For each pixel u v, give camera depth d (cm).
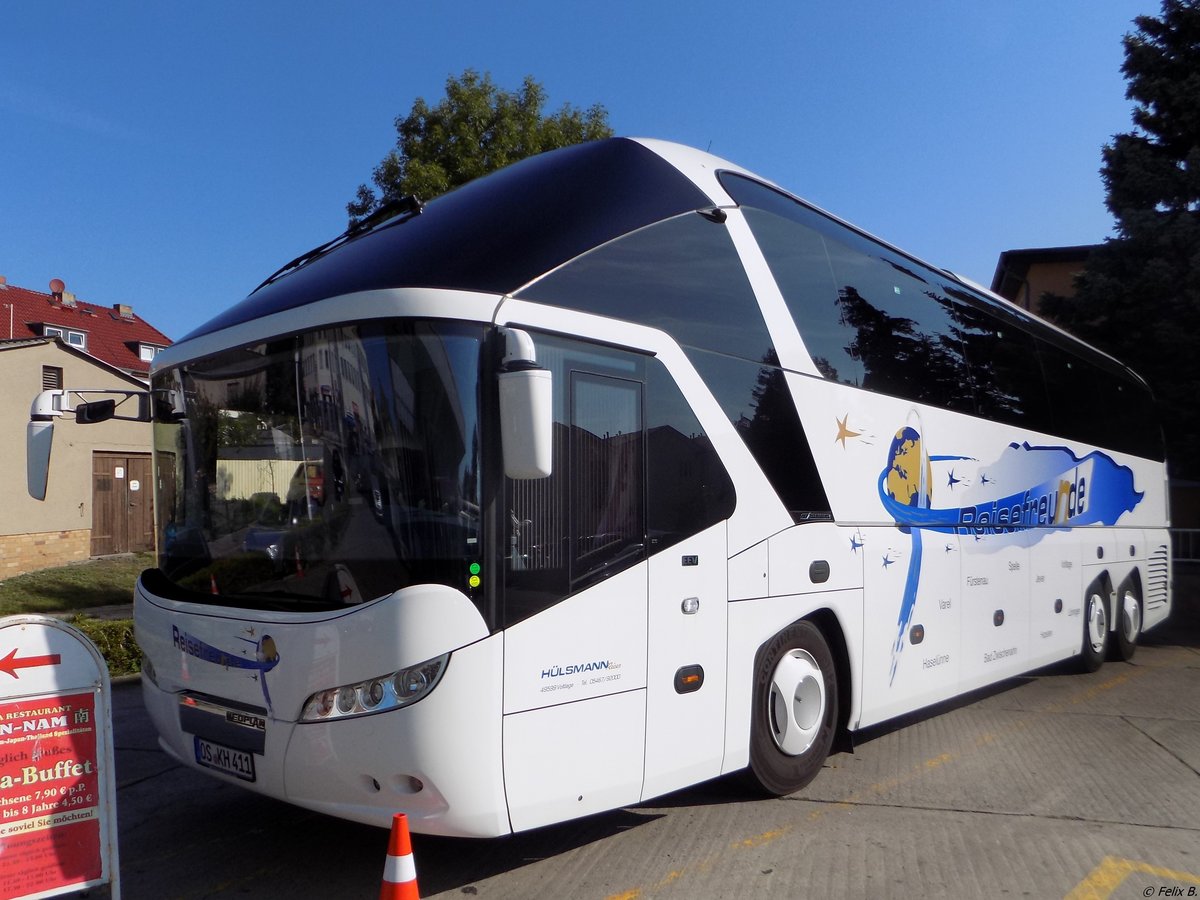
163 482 547
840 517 623
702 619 506
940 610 730
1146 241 1683
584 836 528
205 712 473
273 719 433
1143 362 1736
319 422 449
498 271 449
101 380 2256
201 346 523
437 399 418
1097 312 1748
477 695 402
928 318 788
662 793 484
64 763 390
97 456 2244
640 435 485
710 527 517
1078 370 1072
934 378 770
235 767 455
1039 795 606
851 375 663
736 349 560
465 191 570
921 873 478
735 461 540
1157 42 1828
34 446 546
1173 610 1722
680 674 492
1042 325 1023
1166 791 617
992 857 500
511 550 419
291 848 514
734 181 614
